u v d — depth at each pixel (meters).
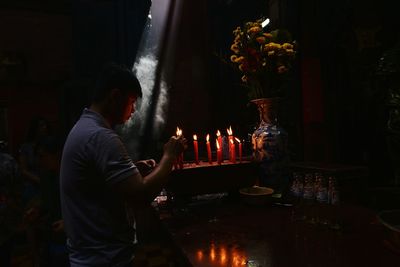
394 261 1.05
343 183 2.05
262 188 2.00
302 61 3.92
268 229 1.45
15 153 4.36
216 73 4.97
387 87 3.10
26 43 4.31
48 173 2.01
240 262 1.10
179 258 1.36
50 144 1.91
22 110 4.41
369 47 3.36
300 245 1.23
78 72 4.47
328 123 3.75
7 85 4.32
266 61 2.06
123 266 1.12
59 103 4.53
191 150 4.66
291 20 3.97
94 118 1.13
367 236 1.29
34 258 2.69
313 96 3.86
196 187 1.86
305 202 1.89
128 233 1.18
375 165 3.40
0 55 4.17
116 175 1.02
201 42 4.91
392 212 1.31
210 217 1.70
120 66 1.21
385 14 3.25
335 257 1.10
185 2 4.81
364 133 3.47
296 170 2.33
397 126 2.92
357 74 3.48
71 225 1.11
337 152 3.70
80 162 1.07
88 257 1.09
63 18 4.43
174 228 1.54
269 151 2.03
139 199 1.05
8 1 4.17
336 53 3.71
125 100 1.17
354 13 3.44
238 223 1.57
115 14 4.55
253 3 4.97
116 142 1.07
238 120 4.99
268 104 2.12
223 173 1.93
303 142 3.94
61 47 4.45
